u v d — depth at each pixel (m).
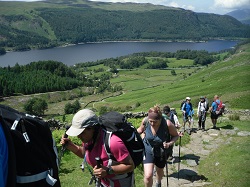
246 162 10.38
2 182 2.37
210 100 66.06
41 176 2.87
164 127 7.09
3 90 186.12
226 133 16.52
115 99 171.25
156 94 145.88
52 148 3.09
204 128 17.89
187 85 146.50
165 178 9.76
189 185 9.11
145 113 23.70
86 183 9.46
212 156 12.12
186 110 17.03
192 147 13.84
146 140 7.07
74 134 3.93
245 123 19.55
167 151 7.29
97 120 4.08
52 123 20.34
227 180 9.12
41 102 156.75
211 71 171.12
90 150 4.20
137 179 9.52
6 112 2.83
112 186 4.38
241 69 137.12
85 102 186.12
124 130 4.16
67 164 11.38
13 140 2.70
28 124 2.84
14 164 2.58
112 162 4.06
